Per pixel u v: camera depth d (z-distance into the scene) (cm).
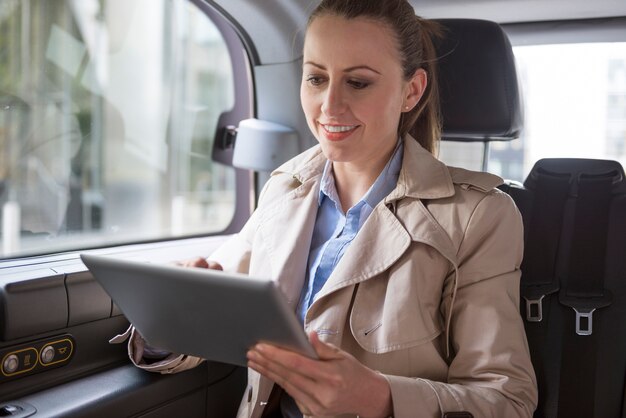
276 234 136
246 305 88
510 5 188
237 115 228
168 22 400
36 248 166
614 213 149
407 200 126
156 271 94
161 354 147
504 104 159
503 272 121
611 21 193
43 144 317
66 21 333
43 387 138
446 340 122
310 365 94
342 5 118
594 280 147
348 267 121
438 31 139
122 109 416
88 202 446
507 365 114
